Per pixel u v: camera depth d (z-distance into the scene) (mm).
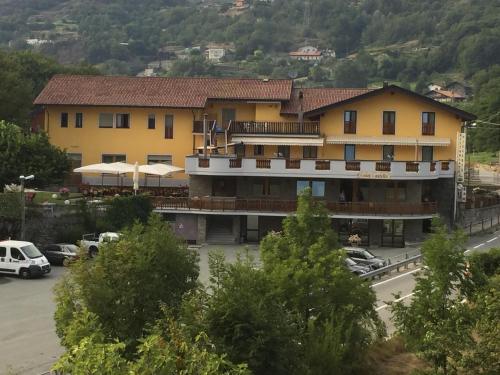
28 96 72812
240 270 19984
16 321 34688
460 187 61844
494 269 34844
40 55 99375
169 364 13172
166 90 66500
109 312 19594
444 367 19000
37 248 47531
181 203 57344
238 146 62875
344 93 67188
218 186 60188
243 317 18578
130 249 20562
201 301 19172
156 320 17781
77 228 52438
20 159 55781
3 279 43906
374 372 24703
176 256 21344
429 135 62094
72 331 16828
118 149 65625
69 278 20719
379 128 62156
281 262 24141
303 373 20188
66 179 63375
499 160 120125
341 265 24469
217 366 13383
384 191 59312
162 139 65125
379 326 26141
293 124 62688
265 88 66188
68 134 65938
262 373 18828
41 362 29016
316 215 25312
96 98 65188
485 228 66188
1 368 28156
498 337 18406
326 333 21969
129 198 55656
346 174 57750
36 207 50875
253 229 58969
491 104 139250
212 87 66812
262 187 60000
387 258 52156
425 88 184375
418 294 24703
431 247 25312
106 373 12664
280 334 19297
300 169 58062
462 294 25062
